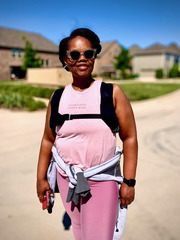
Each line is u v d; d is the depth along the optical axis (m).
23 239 2.28
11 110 10.45
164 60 54.66
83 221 1.36
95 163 1.38
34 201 2.97
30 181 3.54
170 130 6.98
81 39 1.33
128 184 1.36
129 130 1.37
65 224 2.50
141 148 5.23
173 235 2.32
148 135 6.40
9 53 38.88
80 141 1.35
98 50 1.42
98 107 1.31
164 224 2.49
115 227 1.44
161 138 6.09
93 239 1.30
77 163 1.40
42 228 2.44
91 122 1.30
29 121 8.16
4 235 2.33
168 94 17.83
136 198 3.03
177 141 5.81
